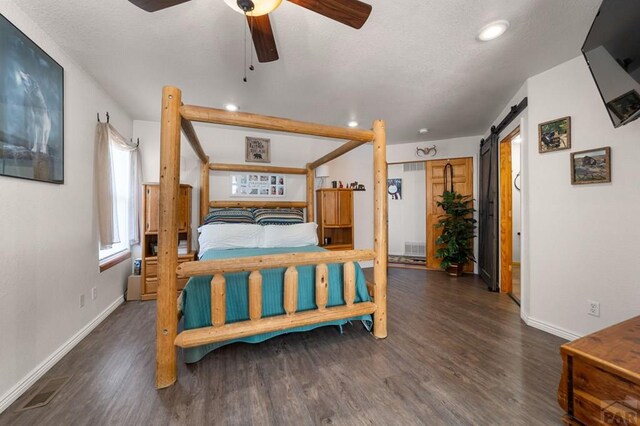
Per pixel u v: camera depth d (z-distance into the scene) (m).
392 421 1.33
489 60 2.18
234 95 2.82
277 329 1.93
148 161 3.58
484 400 1.48
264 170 3.99
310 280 2.20
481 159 4.32
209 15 1.67
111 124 2.83
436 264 4.93
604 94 1.56
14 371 1.51
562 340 2.17
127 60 2.16
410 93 2.82
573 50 2.03
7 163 1.48
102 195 2.51
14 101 1.54
